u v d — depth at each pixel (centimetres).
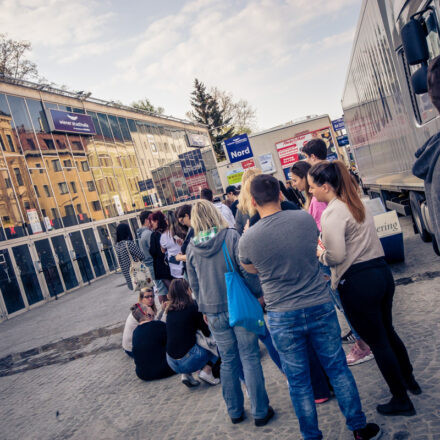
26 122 2214
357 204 294
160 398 478
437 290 556
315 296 277
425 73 317
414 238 940
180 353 465
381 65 754
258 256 277
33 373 742
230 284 339
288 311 276
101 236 2556
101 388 565
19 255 1891
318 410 349
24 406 578
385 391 346
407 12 536
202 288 360
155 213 697
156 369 538
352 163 3475
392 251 736
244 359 352
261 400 350
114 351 736
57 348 888
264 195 283
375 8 695
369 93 952
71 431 452
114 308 1179
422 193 717
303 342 284
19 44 3084
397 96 691
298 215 280
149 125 3759
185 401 451
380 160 1031
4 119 2072
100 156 2828
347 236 293
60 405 542
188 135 4584
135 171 3278
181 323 467
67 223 2291
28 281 1892
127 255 791
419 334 433
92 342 851
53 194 2252
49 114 2384
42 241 2055
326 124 3225
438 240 161
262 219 283
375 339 299
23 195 2039
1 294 1728
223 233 348
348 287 296
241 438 343
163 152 3891
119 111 3284
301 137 3253
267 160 3316
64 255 2178
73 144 2555
